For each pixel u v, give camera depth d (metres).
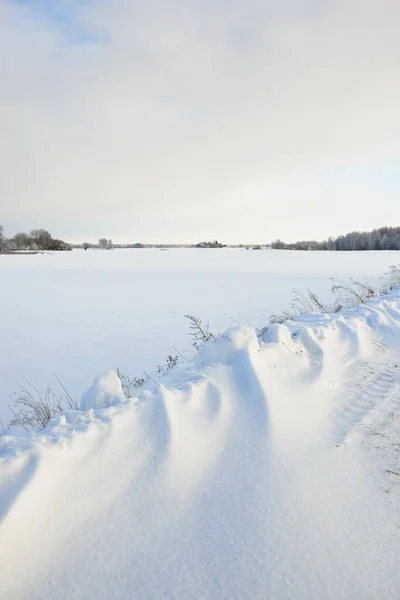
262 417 3.35
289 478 2.71
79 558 2.06
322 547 2.18
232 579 1.98
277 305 16.52
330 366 4.55
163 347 10.36
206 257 69.25
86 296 20.89
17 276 33.97
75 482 2.46
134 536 2.21
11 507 2.10
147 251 114.38
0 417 6.09
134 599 1.88
